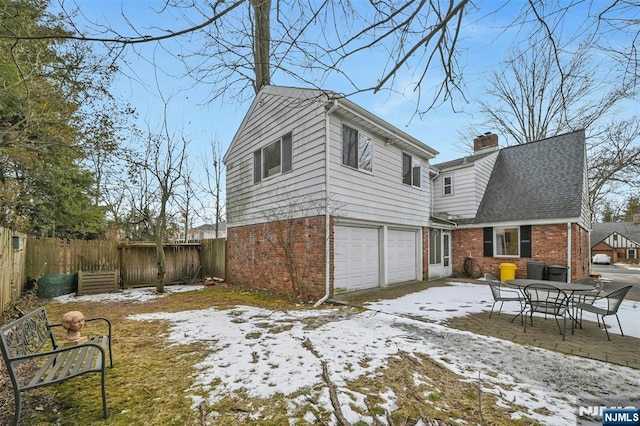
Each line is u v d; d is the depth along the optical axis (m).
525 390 3.08
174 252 12.04
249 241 10.38
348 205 8.15
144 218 11.84
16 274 7.42
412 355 3.97
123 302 8.08
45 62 5.90
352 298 7.90
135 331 5.22
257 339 4.65
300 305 7.27
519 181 13.27
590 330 5.21
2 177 7.64
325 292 7.42
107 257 10.41
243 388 3.12
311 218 7.83
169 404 2.83
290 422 2.55
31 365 3.67
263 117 9.79
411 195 10.83
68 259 9.69
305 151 8.09
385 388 3.09
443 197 14.62
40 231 11.08
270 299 8.19
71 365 2.86
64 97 6.20
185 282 12.02
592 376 3.41
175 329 5.31
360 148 8.65
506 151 15.02
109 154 7.06
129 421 2.57
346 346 4.29
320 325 5.39
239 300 8.13
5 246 6.25
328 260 7.49
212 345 4.43
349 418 2.58
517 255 12.00
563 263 10.88
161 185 10.02
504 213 12.48
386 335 4.80
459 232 13.77
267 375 3.40
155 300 8.34
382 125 8.91
